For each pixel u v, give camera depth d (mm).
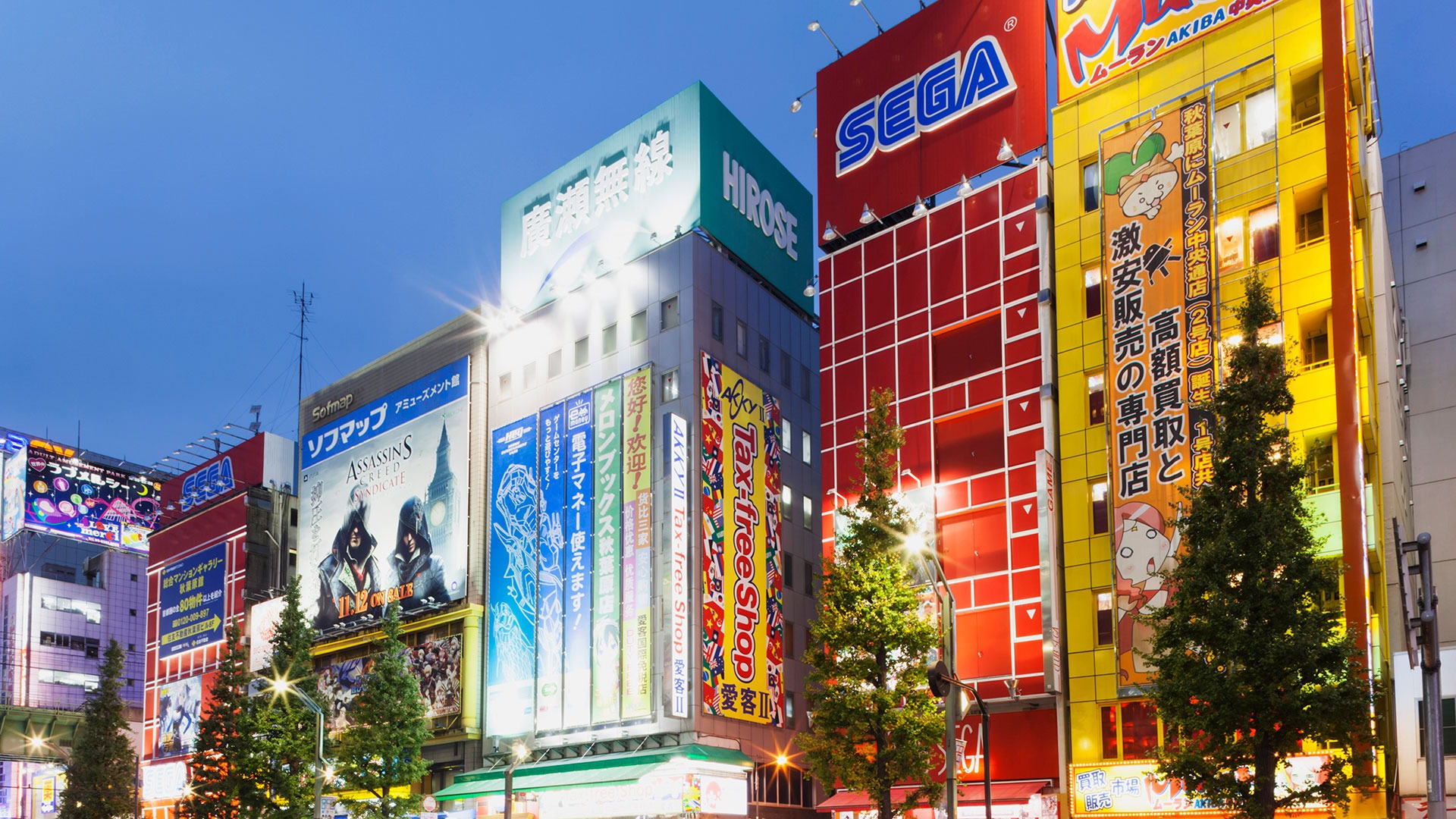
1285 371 31219
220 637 92250
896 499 41875
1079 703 44000
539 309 70062
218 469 99875
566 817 56031
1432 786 22578
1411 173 66625
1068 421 46969
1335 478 39000
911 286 53406
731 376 62719
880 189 56125
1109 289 46000
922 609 48531
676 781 51125
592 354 66062
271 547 93688
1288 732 27859
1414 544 23922
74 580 135000
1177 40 46625
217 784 63781
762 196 69875
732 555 59969
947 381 51375
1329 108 41312
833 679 39250
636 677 57906
